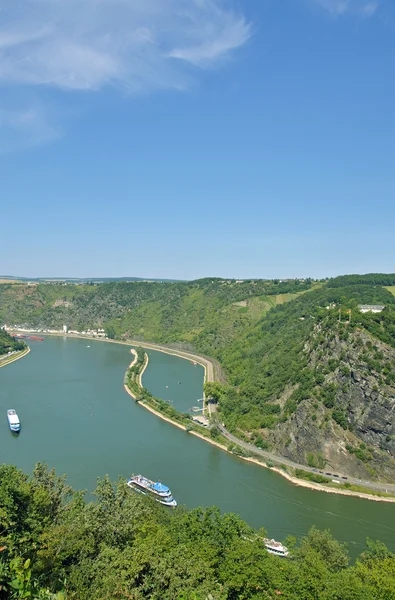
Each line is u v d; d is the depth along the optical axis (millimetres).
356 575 54250
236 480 104688
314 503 95875
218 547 55344
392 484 106750
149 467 107688
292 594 48281
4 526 39156
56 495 55750
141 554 41375
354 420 117750
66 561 44500
